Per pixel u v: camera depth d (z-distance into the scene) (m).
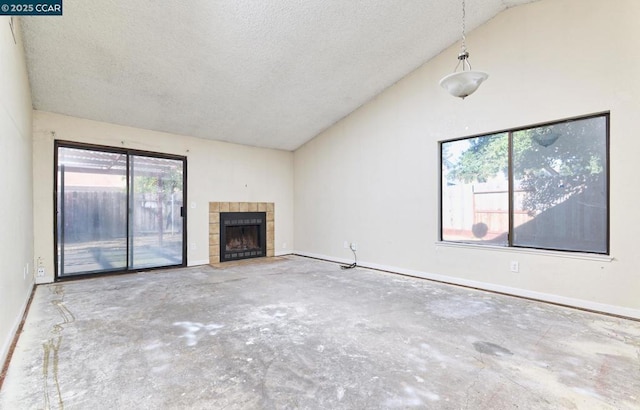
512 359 2.16
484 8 3.74
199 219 5.86
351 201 5.83
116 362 2.10
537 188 3.65
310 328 2.71
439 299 3.59
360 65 4.48
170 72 3.99
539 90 3.56
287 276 4.84
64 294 3.76
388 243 5.18
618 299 3.04
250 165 6.60
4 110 2.27
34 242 4.17
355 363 2.10
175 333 2.59
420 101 4.71
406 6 3.53
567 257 3.35
